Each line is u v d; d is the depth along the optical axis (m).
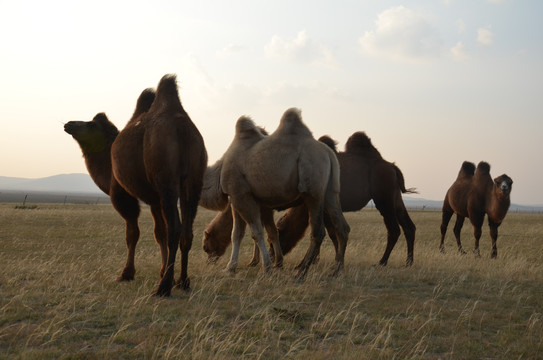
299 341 4.46
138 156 6.28
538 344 4.50
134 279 7.06
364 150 10.02
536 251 13.67
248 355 4.05
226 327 4.80
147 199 6.59
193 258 9.91
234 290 6.50
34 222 17.89
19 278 6.90
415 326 5.00
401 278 7.84
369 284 7.29
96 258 9.66
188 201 6.24
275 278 7.31
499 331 4.98
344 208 9.88
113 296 5.84
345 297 6.27
